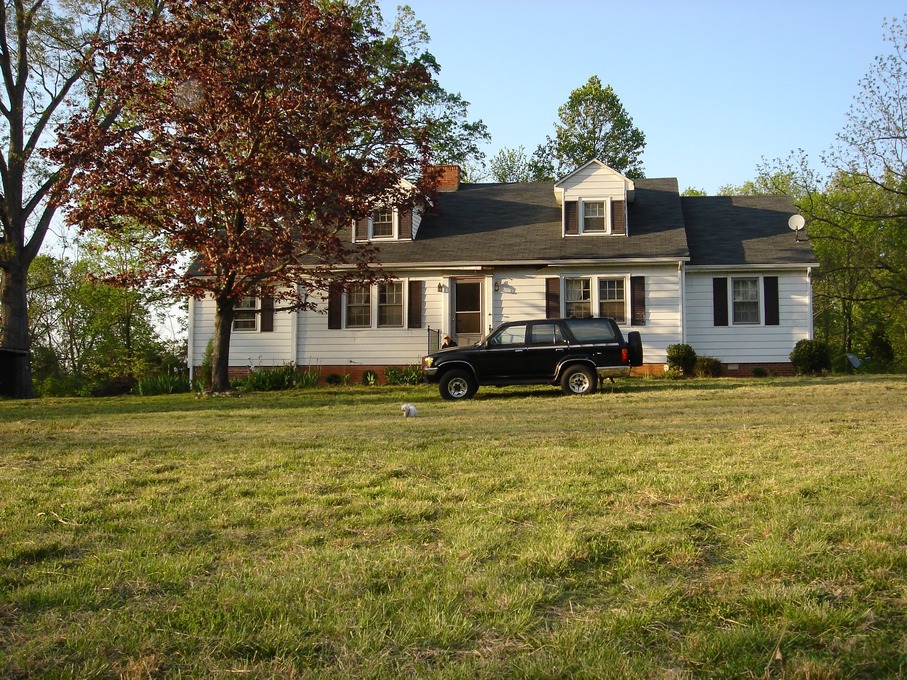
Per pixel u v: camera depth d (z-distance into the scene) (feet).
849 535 15.69
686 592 12.84
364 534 16.93
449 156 109.09
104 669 10.42
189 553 15.58
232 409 50.42
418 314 77.66
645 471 23.22
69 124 59.11
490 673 10.21
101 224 56.54
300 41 56.24
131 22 68.44
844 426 32.99
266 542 16.49
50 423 41.86
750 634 11.07
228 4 55.93
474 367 54.54
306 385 72.64
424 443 30.35
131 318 133.69
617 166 165.99
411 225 79.92
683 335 74.28
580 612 12.34
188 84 55.98
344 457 26.99
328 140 58.59
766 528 16.21
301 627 11.77
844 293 124.57
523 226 81.20
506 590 13.03
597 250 75.41
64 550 16.12
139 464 26.37
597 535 16.16
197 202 56.08
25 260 80.94
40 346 133.69
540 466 24.39
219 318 62.95
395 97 60.75
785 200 86.63
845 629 11.36
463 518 18.02
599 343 54.29
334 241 60.13
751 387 55.36
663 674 10.06
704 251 78.28
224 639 11.27
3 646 11.28
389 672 10.31
